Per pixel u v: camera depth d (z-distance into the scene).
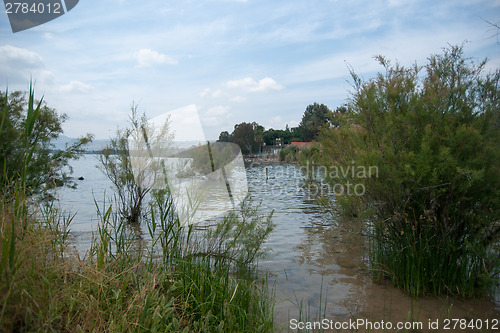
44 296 2.07
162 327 2.39
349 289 3.95
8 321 1.81
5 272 1.94
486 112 3.96
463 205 3.82
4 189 2.40
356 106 4.74
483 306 3.49
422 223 3.99
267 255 5.11
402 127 4.19
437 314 3.30
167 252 3.35
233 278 3.62
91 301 2.28
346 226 4.79
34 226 2.47
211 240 4.12
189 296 2.97
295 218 8.49
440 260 3.87
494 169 3.56
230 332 2.57
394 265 4.13
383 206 4.24
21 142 4.67
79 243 4.69
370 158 3.97
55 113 6.71
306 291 3.88
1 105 5.64
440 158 3.63
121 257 3.18
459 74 4.32
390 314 3.30
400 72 4.61
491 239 3.79
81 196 11.76
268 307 3.23
